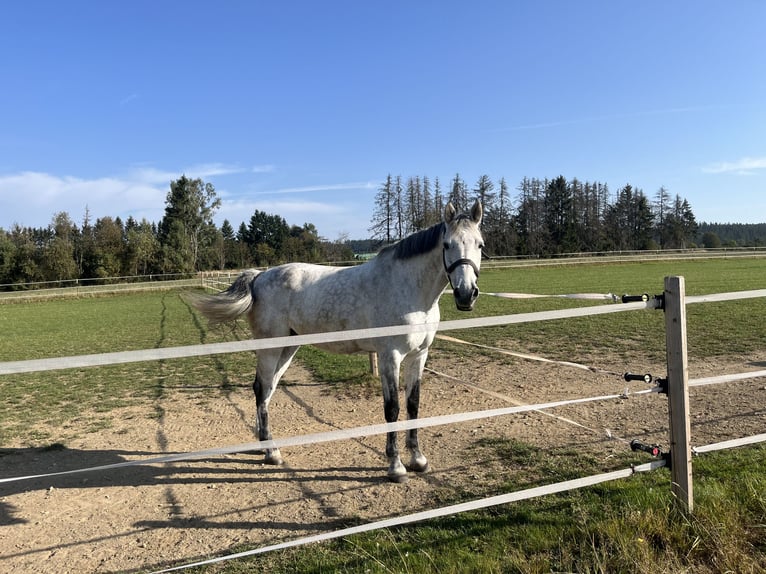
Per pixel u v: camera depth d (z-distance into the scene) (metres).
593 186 73.56
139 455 4.99
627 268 35.69
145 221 61.84
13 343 13.54
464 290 3.55
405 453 4.61
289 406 6.51
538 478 3.86
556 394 6.36
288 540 3.17
